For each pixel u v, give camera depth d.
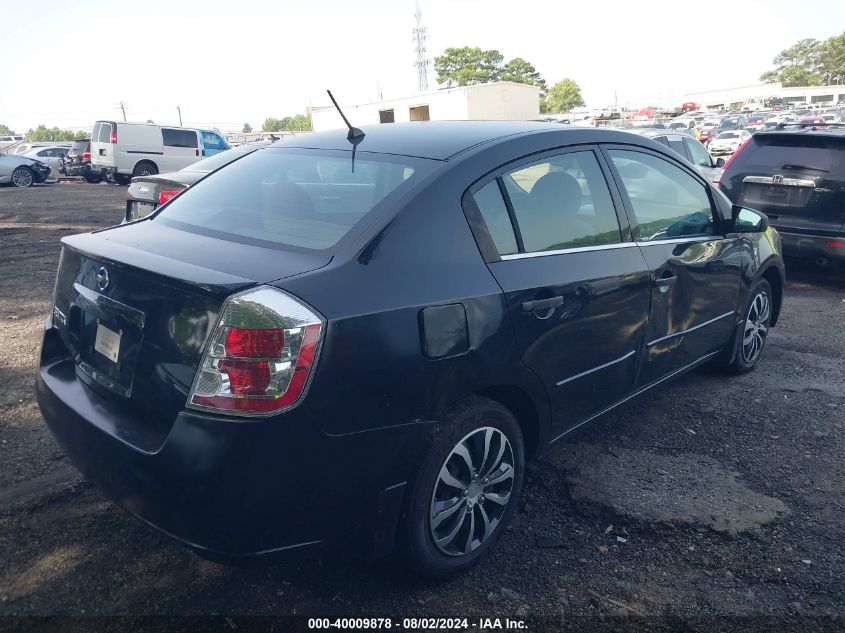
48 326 3.16
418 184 2.84
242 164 3.63
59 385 2.90
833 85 164.12
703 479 3.73
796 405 4.72
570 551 3.12
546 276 3.08
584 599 2.81
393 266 2.59
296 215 2.92
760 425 4.41
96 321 2.79
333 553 2.54
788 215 7.71
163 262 2.58
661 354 3.95
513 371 2.92
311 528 2.41
